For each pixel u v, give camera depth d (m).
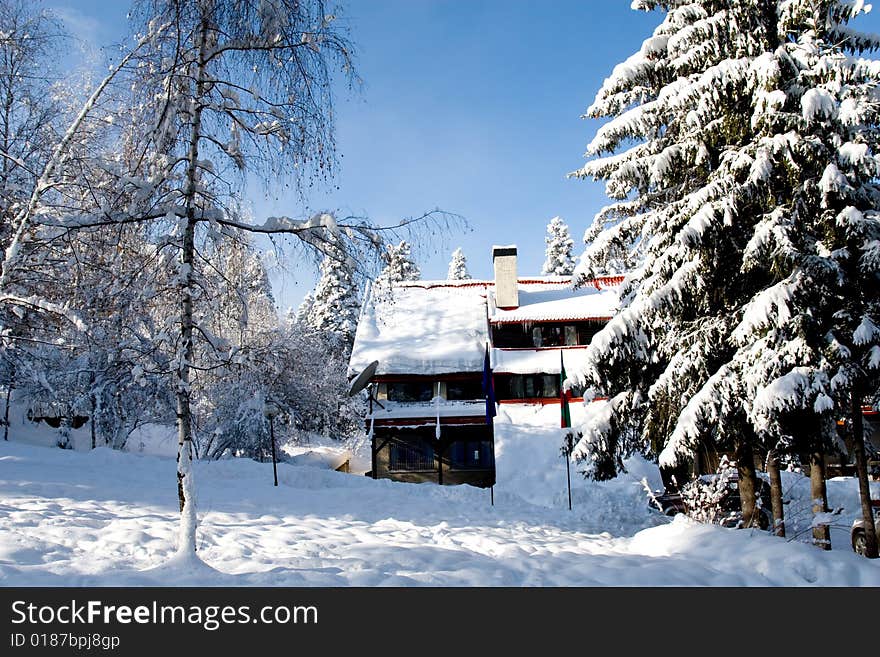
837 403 10.56
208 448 31.20
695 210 12.05
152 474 18.19
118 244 8.27
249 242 8.60
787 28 11.79
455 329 34.47
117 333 8.26
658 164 12.75
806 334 10.58
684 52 12.82
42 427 29.80
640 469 22.98
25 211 12.09
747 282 12.42
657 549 9.93
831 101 10.51
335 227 8.01
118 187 8.13
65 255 11.03
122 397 13.86
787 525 14.01
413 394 32.75
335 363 39.53
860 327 10.26
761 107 11.12
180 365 7.82
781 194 11.56
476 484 31.81
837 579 7.52
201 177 8.30
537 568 8.04
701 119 12.23
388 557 8.57
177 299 8.09
